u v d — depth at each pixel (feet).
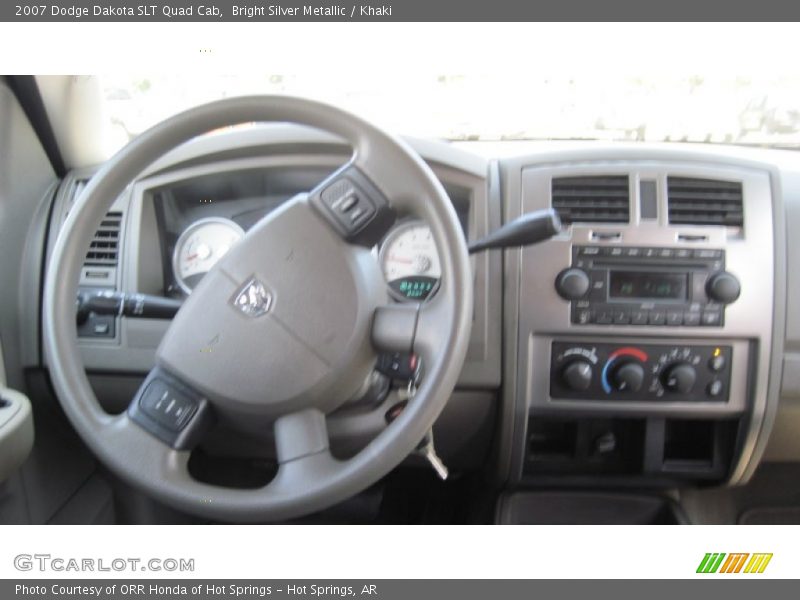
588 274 3.37
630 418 3.65
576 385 3.38
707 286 3.35
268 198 3.65
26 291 3.59
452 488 4.61
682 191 3.38
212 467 4.24
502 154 3.71
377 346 2.46
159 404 2.51
